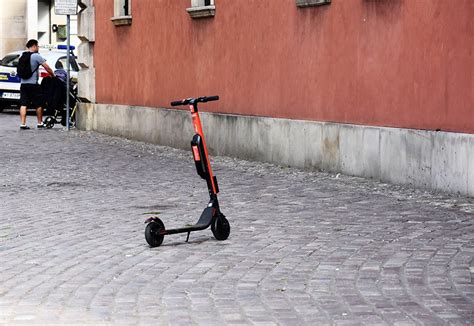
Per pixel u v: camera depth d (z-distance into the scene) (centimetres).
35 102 2922
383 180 1546
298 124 1784
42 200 1405
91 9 2822
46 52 3584
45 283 859
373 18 1573
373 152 1570
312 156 1747
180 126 2273
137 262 949
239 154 2002
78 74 2884
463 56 1368
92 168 1834
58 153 2136
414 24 1474
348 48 1642
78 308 768
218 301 786
